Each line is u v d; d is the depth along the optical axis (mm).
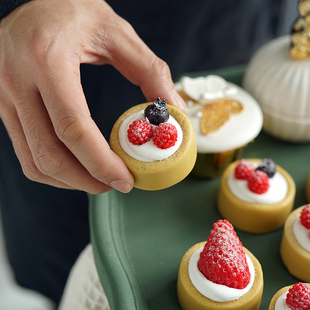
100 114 525
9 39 332
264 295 341
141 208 401
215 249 312
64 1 353
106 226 367
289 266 350
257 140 456
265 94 433
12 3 351
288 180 389
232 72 496
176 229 385
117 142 312
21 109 321
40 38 323
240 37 566
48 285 649
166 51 525
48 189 517
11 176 515
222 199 388
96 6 362
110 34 353
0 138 484
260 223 374
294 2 586
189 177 428
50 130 317
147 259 363
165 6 487
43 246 587
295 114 421
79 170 318
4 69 324
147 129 306
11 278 750
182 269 329
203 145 393
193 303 317
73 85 306
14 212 566
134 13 487
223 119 408
